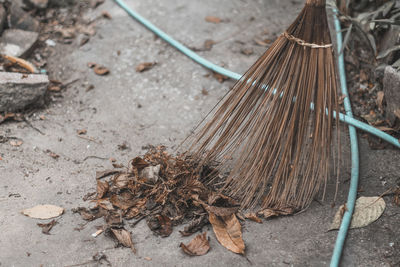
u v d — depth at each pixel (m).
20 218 1.69
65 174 1.81
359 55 2.11
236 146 1.72
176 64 2.15
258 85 1.69
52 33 2.23
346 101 1.97
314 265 1.61
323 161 1.68
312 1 1.61
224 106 1.73
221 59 2.16
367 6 2.11
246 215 1.70
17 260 1.61
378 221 1.69
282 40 1.66
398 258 1.62
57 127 1.94
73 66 2.13
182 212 1.69
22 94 1.94
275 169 1.79
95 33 2.25
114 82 2.09
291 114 1.67
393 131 1.90
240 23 2.30
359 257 1.63
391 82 1.86
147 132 1.94
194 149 1.87
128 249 1.64
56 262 1.61
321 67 1.64
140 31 2.26
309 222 1.69
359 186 1.77
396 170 1.81
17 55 2.10
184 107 2.02
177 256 1.62
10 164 1.82
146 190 1.73
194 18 2.31
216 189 1.74
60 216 1.70
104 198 1.73
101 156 1.86
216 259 1.62
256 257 1.63
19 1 2.29
